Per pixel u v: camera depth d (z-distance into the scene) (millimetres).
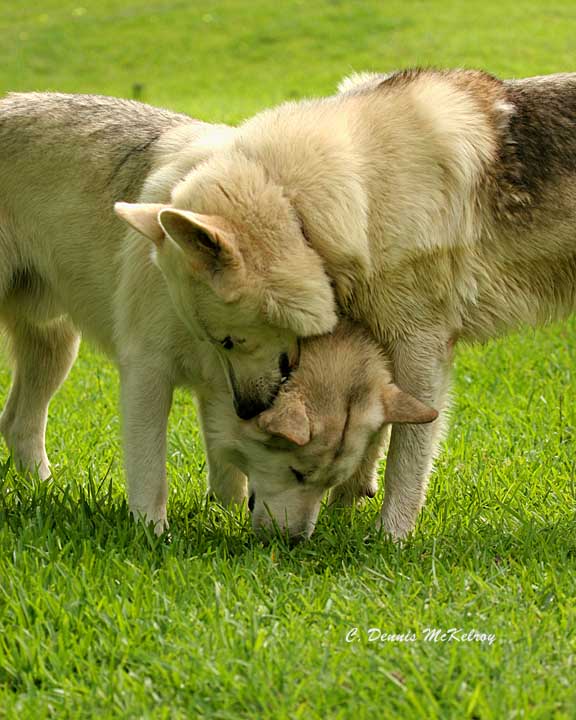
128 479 9883
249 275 8484
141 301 9609
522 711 6480
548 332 17219
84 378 16094
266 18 51500
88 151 10305
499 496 10688
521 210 9656
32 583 8148
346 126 9227
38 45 51156
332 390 8961
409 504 9898
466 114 9555
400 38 45156
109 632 7543
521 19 45406
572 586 8336
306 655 7188
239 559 9039
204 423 10133
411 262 9289
